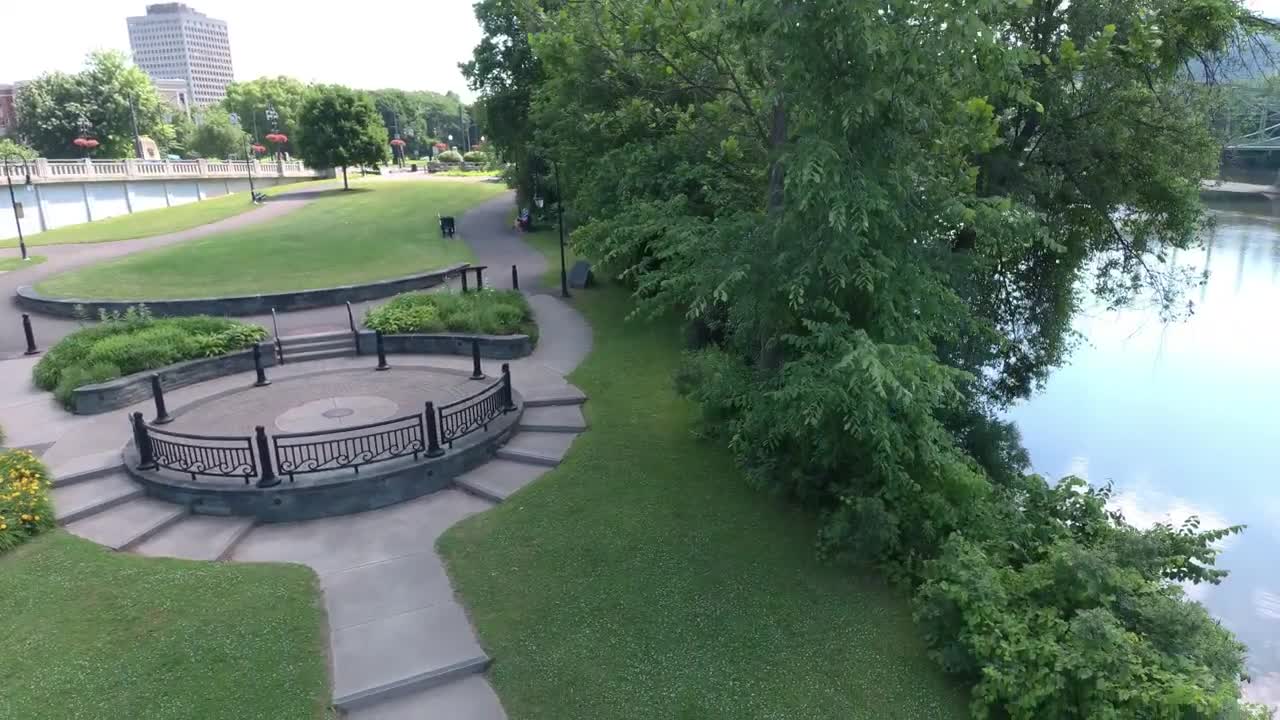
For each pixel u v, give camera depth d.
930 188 8.81
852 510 8.86
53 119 72.00
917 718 6.67
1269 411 20.52
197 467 10.50
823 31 7.48
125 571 8.66
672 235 9.66
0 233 43.09
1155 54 15.05
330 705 6.68
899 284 8.38
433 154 128.00
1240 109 17.86
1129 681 5.94
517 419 12.70
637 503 10.21
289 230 34.22
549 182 33.06
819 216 7.77
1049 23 15.98
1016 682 6.32
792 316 9.16
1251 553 13.66
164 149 86.12
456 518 10.12
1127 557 7.80
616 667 7.21
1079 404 21.42
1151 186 17.72
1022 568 7.93
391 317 17.72
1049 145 17.14
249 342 16.44
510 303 19.47
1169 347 26.61
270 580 8.53
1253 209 50.03
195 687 6.84
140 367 14.74
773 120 10.65
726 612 8.02
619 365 16.33
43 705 6.60
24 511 9.41
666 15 11.30
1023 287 20.28
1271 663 10.73
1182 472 16.80
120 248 30.64
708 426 12.21
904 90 7.96
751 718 6.64
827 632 7.75
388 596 8.30
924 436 8.64
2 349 17.70
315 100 52.09
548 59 14.20
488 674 7.16
